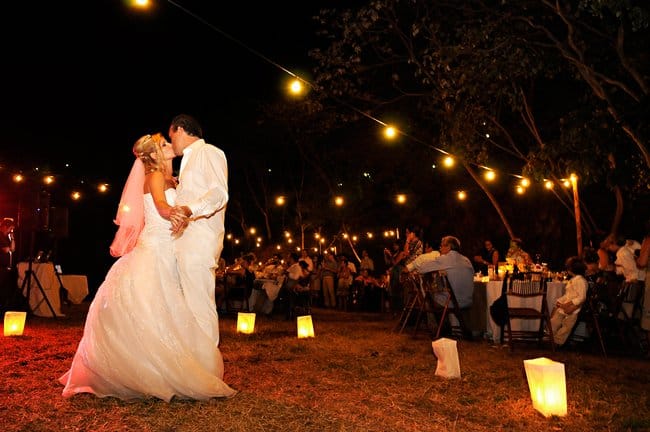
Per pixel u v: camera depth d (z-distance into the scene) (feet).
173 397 12.57
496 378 16.30
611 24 29.78
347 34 36.63
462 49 33.30
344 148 75.15
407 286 28.12
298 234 87.20
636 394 14.85
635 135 28.73
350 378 15.88
